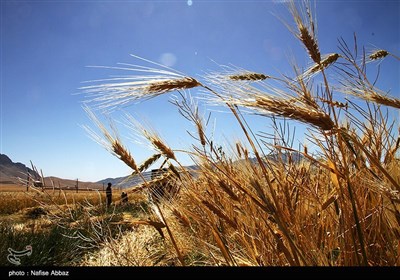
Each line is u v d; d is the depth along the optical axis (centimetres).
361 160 46
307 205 55
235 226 45
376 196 49
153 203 48
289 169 52
